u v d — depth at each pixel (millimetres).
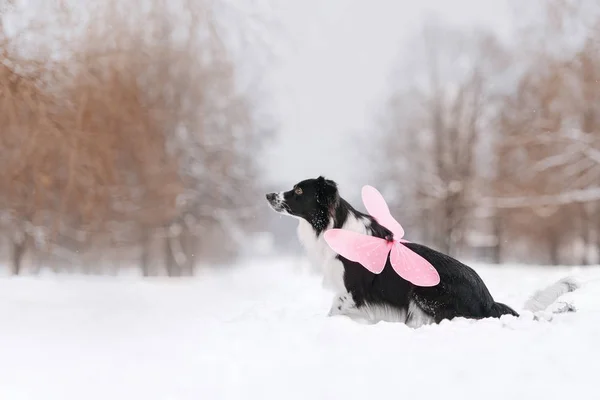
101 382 4223
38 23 11523
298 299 10266
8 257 25438
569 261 32219
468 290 6910
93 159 13125
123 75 14508
